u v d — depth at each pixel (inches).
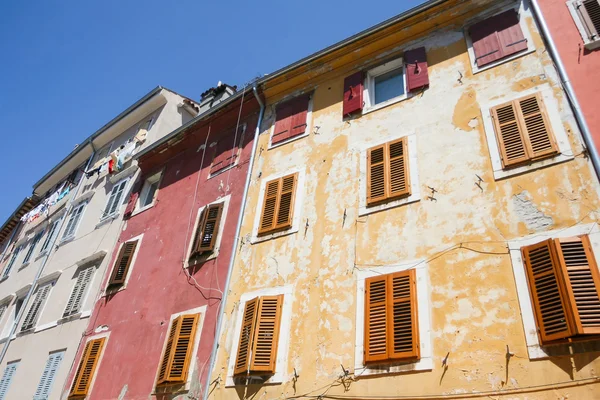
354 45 477.1
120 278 562.6
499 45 382.0
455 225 313.7
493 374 250.4
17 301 802.2
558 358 236.2
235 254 432.5
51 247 800.3
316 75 510.6
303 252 382.3
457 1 421.4
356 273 339.6
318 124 468.4
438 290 294.5
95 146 899.4
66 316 612.1
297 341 338.3
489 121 344.2
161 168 656.4
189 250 491.8
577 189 280.7
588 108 304.0
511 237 287.0
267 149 497.0
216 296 421.7
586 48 331.0
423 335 282.8
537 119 322.7
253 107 557.6
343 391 295.7
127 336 490.9
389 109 418.6
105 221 695.1
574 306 237.9
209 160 572.4
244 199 469.4
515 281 269.9
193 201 545.3
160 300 483.2
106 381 470.9
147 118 802.2
